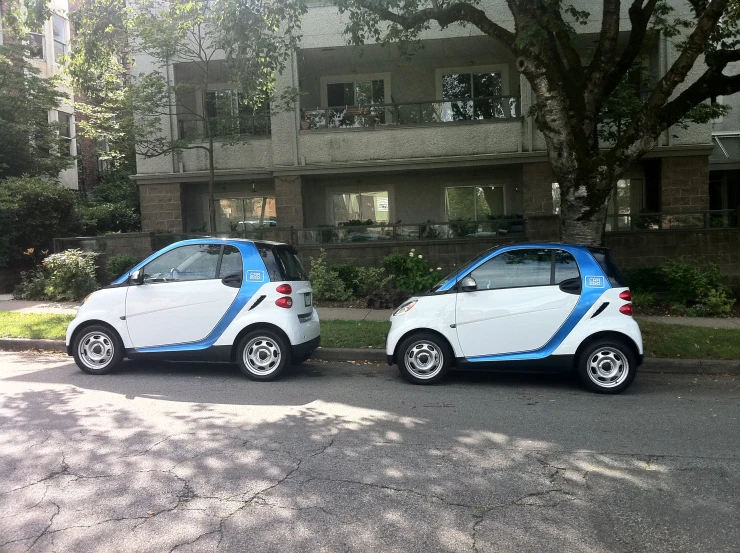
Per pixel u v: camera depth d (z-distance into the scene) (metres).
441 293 7.19
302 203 16.25
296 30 15.48
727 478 4.33
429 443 5.07
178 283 7.42
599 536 3.49
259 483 4.19
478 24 9.84
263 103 14.30
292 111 15.56
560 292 6.88
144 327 7.44
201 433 5.27
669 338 8.85
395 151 15.85
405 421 5.71
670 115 8.98
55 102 19.00
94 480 4.22
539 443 5.09
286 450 4.86
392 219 17.50
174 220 16.72
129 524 3.59
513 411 6.09
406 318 7.26
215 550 3.31
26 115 18.22
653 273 12.43
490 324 7.00
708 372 8.01
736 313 11.44
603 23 9.55
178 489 4.08
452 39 15.41
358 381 7.46
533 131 15.42
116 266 14.35
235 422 5.62
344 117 16.16
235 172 16.45
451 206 17.31
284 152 16.00
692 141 15.19
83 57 12.82
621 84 13.98
